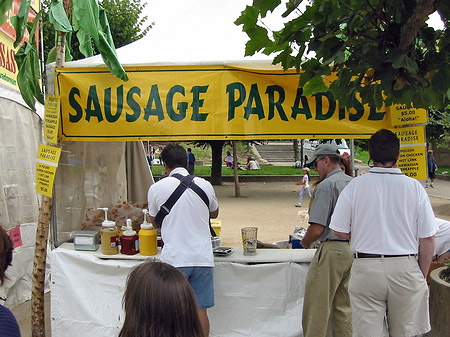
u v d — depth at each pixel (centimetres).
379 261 287
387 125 388
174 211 341
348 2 199
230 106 393
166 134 398
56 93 402
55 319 395
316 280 331
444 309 366
